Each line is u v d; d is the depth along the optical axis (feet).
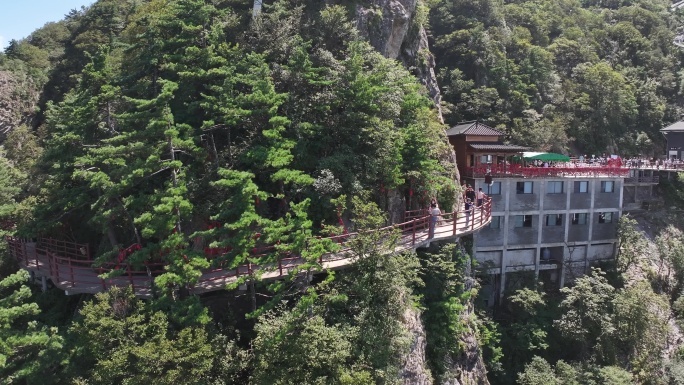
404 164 82.38
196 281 54.34
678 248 135.54
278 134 64.39
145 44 79.71
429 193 86.94
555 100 190.29
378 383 54.65
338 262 62.85
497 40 191.21
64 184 74.64
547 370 99.91
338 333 52.37
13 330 55.31
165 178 67.72
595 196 140.05
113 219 68.69
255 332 58.54
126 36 113.29
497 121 165.99
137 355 45.65
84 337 49.96
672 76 219.41
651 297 108.06
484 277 123.85
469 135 125.18
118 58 109.70
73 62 138.00
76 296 71.61
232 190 64.23
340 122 77.71
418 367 65.57
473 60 178.70
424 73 127.03
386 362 56.44
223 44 77.30
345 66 81.66
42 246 82.28
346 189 71.26
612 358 103.14
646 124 202.59
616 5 301.84
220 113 69.10
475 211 94.99
